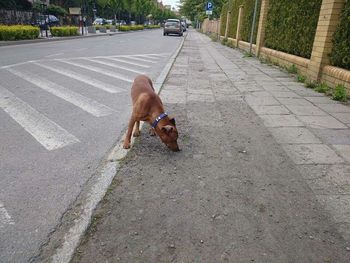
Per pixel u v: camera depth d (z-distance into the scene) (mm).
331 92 7223
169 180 3305
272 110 5875
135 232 2506
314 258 2279
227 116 5500
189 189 3143
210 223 2633
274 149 4113
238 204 2908
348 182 3303
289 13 10602
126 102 6215
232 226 2600
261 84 8320
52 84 7520
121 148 4074
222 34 29344
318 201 2965
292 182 3301
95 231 2510
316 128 4906
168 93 7199
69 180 3281
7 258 2234
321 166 3648
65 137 4383
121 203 2885
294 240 2453
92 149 4051
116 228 2547
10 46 17547
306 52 9281
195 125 5004
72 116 5254
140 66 11188
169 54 15727
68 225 2580
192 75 9695
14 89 6883
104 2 48562
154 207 2832
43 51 15078
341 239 2471
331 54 7562
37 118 5082
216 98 6781
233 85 8195
